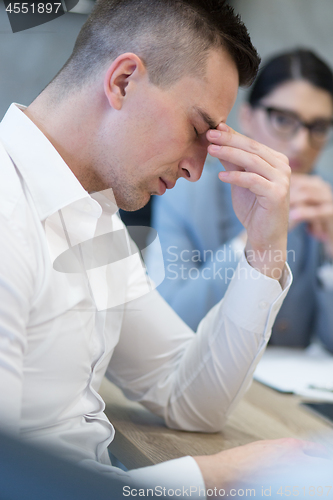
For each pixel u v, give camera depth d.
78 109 0.66
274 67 1.68
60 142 0.66
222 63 0.67
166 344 0.89
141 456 0.72
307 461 0.64
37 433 0.60
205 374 0.81
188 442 0.77
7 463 0.34
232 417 0.87
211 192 1.78
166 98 0.65
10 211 0.55
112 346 0.76
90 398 0.67
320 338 1.60
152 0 0.66
